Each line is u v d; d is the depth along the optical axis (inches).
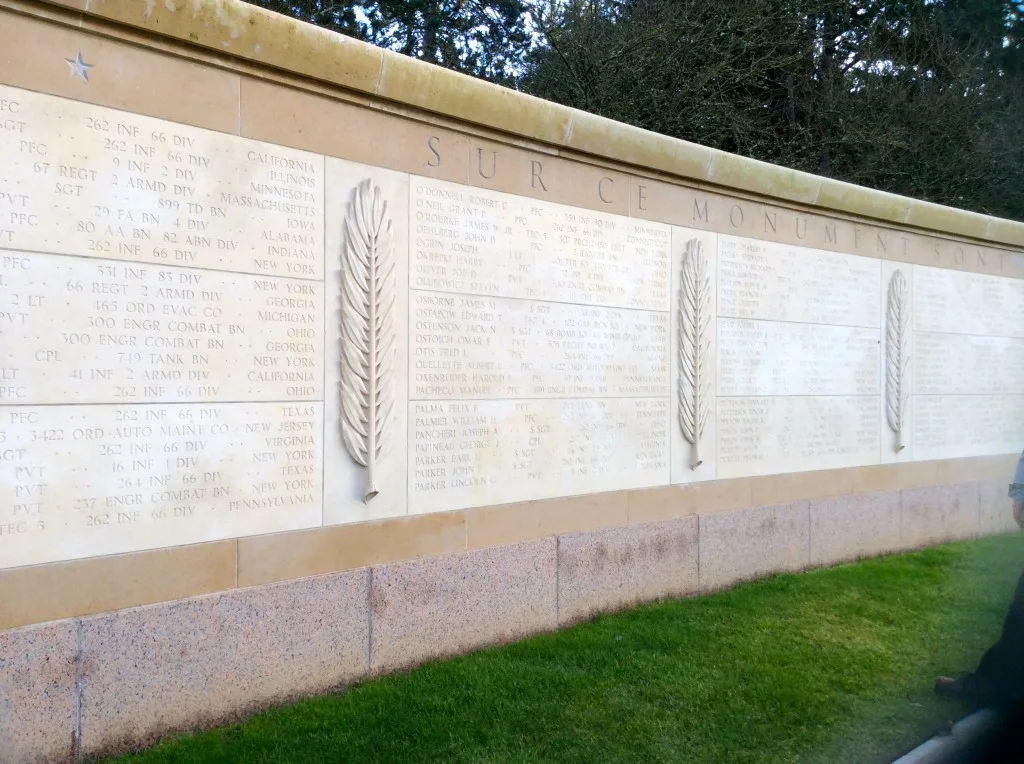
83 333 147.3
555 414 222.1
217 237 163.5
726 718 161.0
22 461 141.3
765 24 514.3
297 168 174.7
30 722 141.1
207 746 150.5
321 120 178.4
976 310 355.3
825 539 293.1
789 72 568.1
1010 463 366.3
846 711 164.7
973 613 230.1
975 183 637.9
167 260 156.9
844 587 257.9
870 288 314.5
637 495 241.8
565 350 224.4
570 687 175.9
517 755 145.2
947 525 336.2
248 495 168.1
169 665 156.5
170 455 157.8
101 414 149.4
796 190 282.7
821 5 549.0
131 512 153.2
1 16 139.7
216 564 163.8
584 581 225.6
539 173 219.1
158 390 156.0
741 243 272.5
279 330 171.9
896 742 151.3
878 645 203.2
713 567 259.0
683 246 255.3
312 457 177.0
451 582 197.9
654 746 149.3
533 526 216.8
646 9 522.3
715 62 519.2
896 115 603.2
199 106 161.6
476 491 205.0
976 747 151.4
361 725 157.8
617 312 237.1
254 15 164.4
